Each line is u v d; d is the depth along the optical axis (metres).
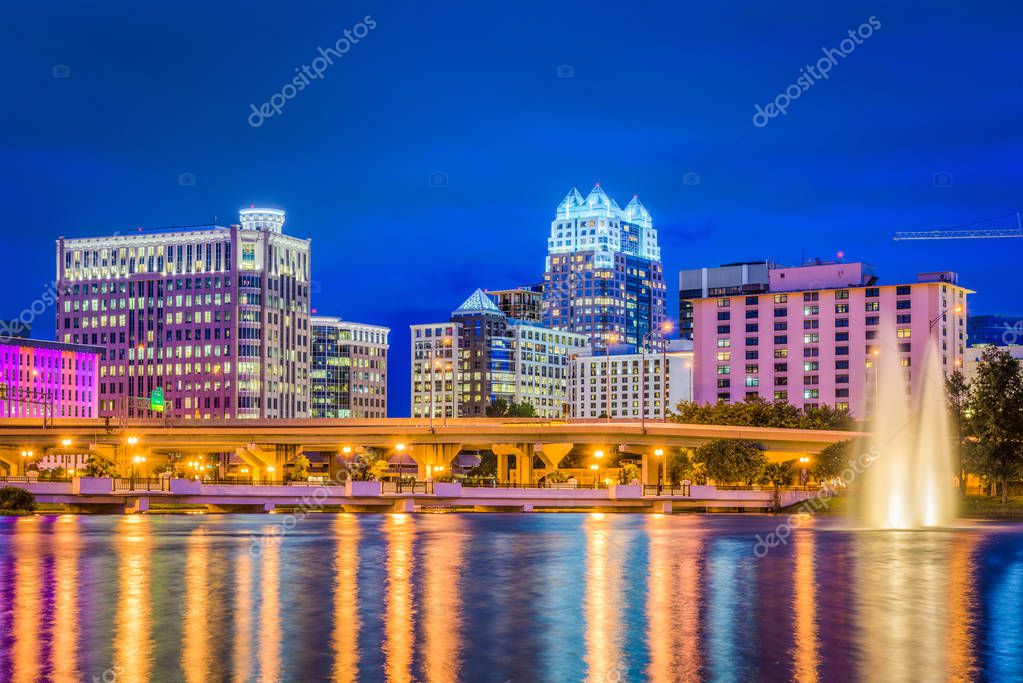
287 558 108.44
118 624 71.06
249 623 71.69
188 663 60.09
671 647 64.81
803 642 66.31
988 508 182.75
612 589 88.12
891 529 152.12
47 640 65.81
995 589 88.38
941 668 59.81
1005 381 189.75
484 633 68.81
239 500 178.38
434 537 134.75
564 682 56.78
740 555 113.12
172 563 103.44
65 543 122.12
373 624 71.62
